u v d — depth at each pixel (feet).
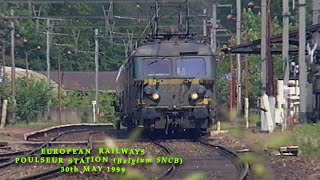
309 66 392.88
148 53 344.69
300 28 337.93
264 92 373.81
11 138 406.41
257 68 597.11
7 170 226.79
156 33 373.61
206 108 341.41
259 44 421.18
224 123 451.94
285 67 352.69
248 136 340.80
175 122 341.82
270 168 218.38
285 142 280.31
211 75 344.90
